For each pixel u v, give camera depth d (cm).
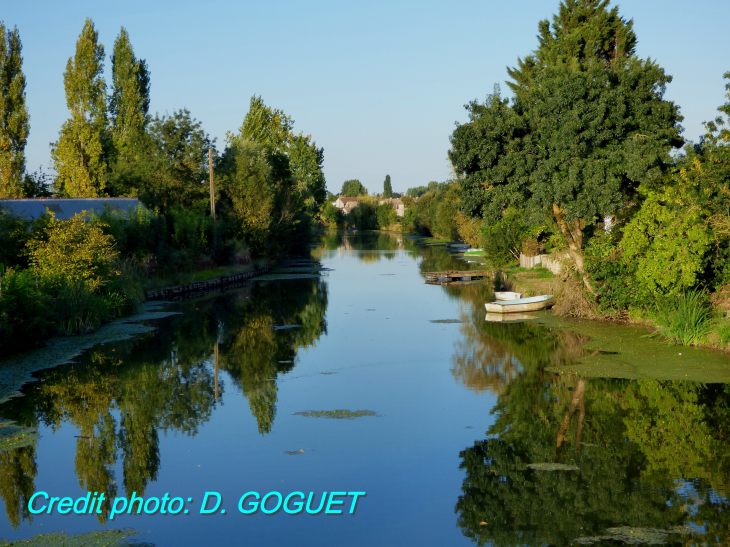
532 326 2305
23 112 4744
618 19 4012
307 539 833
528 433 1202
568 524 852
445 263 5416
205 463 1082
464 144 2309
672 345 1834
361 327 2403
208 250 4438
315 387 1557
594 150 2142
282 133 8144
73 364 1809
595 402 1373
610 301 2308
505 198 2277
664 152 2033
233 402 1436
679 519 856
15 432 1238
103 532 858
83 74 4938
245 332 2328
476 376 1631
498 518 874
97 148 4988
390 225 13925
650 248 1980
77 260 2447
